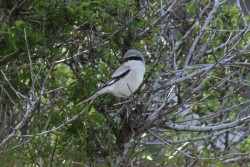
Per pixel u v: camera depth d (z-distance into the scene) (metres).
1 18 11.21
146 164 12.70
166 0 12.89
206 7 13.09
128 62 11.40
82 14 11.68
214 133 13.95
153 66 11.80
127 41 12.48
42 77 11.57
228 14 14.13
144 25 12.45
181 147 13.89
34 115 10.23
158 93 12.24
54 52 11.75
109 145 11.66
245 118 12.07
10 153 10.02
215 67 11.97
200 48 13.12
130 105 11.72
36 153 10.64
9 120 10.32
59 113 11.14
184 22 13.71
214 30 12.73
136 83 11.40
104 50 11.92
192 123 15.04
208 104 14.50
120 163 11.51
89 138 11.99
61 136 11.64
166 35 13.13
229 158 14.84
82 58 12.28
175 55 12.67
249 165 13.87
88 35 11.72
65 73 12.59
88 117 11.47
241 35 12.38
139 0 12.66
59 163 10.76
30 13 11.87
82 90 11.59
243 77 14.28
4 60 11.76
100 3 11.93
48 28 12.03
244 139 15.31
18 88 11.59
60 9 11.77
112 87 11.28
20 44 11.55
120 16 12.11
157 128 12.20
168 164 13.16
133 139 12.27
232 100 13.98
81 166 11.16
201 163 13.24
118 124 12.26
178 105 11.66
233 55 12.16
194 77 12.89
